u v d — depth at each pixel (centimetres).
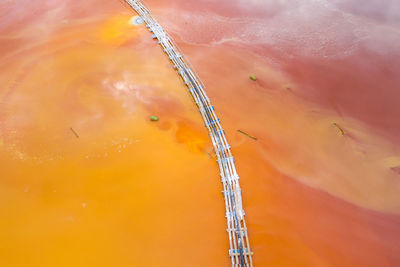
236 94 1481
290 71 1580
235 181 1174
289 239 1035
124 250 1004
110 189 1148
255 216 1092
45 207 1095
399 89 1471
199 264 991
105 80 1530
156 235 1043
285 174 1203
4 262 966
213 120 1376
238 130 1345
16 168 1198
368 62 1598
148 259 991
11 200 1109
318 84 1513
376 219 1075
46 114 1377
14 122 1344
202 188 1167
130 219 1073
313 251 1006
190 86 1509
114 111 1398
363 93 1466
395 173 1188
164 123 1365
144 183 1170
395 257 988
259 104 1439
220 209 1115
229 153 1255
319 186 1167
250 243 1031
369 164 1221
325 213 1092
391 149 1263
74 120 1359
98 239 1023
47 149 1259
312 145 1288
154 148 1275
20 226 1047
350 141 1291
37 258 977
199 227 1067
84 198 1122
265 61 1633
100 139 1297
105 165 1217
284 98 1460
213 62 1633
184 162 1236
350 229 1053
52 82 1508
